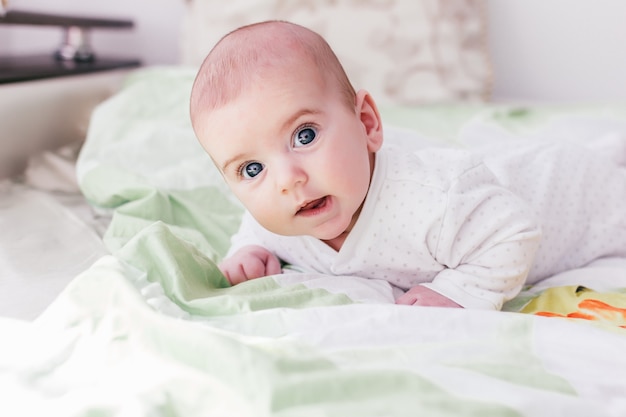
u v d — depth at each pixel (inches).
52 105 59.9
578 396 19.4
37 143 58.4
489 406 17.6
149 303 26.1
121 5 82.4
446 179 31.7
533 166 38.5
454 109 63.7
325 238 29.6
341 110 28.9
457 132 58.0
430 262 32.5
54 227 39.3
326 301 27.8
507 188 35.6
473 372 20.0
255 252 34.9
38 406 20.1
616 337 22.9
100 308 25.4
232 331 24.4
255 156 27.9
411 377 19.0
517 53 78.7
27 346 24.0
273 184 27.6
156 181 44.4
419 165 33.1
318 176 27.5
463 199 30.7
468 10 72.4
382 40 69.2
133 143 48.5
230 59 28.9
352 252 32.5
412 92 69.7
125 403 19.2
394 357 21.4
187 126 51.3
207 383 19.6
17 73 56.4
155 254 29.4
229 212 44.1
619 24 75.4
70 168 52.1
